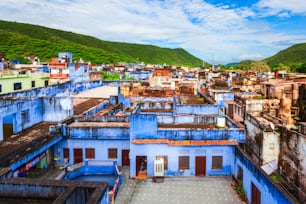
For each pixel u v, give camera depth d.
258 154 22.38
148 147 23.28
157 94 46.50
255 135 23.02
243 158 20.39
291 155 19.88
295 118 38.69
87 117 28.70
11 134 26.41
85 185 10.06
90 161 25.75
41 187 10.07
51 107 31.19
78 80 59.06
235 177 22.33
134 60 197.25
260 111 28.41
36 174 23.56
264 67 154.50
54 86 44.62
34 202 9.91
